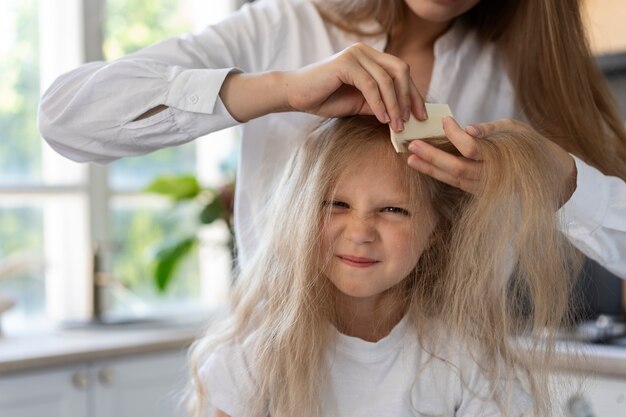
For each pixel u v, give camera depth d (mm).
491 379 1077
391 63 971
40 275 2672
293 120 1210
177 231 3031
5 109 2580
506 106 1279
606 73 2436
